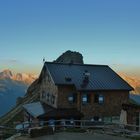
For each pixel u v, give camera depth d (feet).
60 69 199.41
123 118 153.48
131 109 150.00
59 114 176.76
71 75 194.29
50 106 195.00
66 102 186.91
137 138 114.93
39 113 179.22
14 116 255.29
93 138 113.70
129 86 195.52
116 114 191.93
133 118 148.87
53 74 192.34
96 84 189.88
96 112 187.52
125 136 119.44
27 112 197.67
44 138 110.32
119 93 193.36
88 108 185.98
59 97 185.57
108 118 189.88
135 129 147.33
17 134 116.57
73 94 188.34
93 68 208.85
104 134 122.72
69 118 178.29
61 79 188.14
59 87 185.57
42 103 206.59
